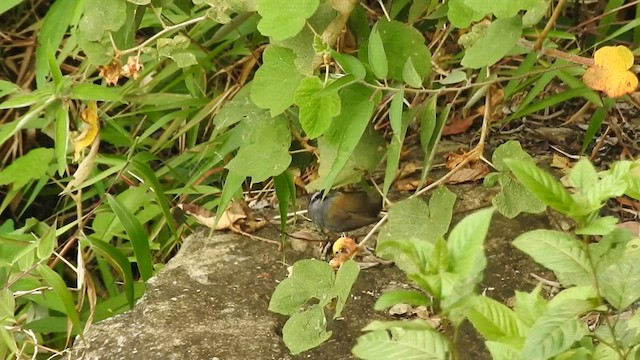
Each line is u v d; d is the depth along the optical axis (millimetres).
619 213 2447
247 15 2590
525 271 2287
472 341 2115
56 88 2326
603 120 2672
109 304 2566
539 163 2633
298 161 2471
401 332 1684
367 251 2371
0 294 2357
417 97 2383
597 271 1762
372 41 2145
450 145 2719
